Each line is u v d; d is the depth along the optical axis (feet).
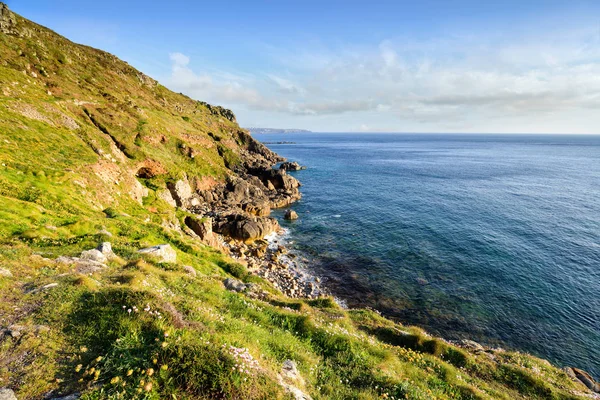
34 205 88.58
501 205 257.34
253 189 278.46
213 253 119.85
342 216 236.43
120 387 22.17
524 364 69.92
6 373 23.02
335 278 143.43
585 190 316.19
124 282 44.73
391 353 52.37
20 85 185.26
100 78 322.55
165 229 119.96
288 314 54.65
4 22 276.62
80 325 29.32
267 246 180.45
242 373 24.72
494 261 155.74
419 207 254.68
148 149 234.58
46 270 46.11
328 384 35.35
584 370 90.74
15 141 130.52
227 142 397.80
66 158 141.08
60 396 21.40
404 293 130.11
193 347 25.72
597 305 119.44
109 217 114.11
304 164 540.11
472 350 74.13
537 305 120.26
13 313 31.09
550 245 173.37
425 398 37.04
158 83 512.22
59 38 378.32
